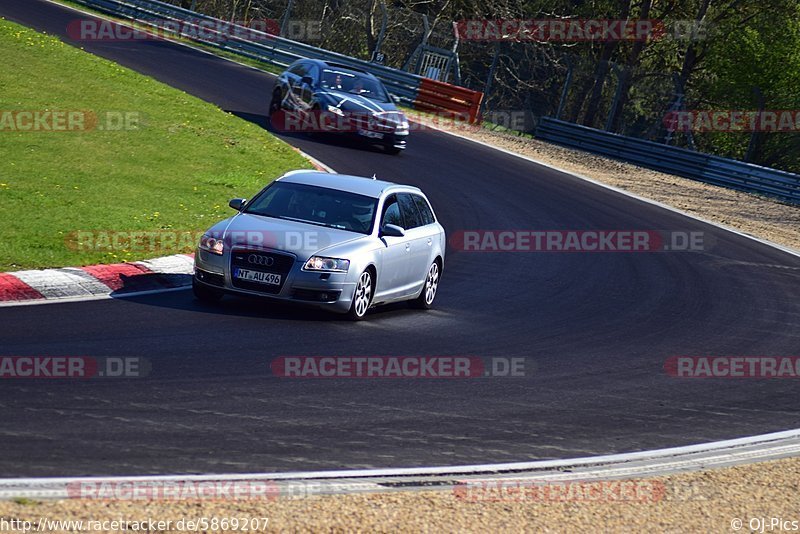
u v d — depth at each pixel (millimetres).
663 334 47656
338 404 29688
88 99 76750
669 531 22438
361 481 23312
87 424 24859
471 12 188625
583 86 138750
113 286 41406
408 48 171625
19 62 81688
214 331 36375
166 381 29406
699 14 172500
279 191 44438
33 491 20141
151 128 73188
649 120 128000
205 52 128625
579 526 22000
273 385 30641
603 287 58156
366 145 93062
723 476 27219
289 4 155000
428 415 29875
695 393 37188
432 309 47875
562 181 93812
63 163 59781
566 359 40031
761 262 72125
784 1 170375
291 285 40000
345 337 38469
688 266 67562
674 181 107312
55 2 139000
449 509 22047
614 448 28938
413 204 47625
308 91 89125
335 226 42875
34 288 38469
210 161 68812
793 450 31000
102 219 50781
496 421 30203
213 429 25812
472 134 113438
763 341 48531
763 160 152625
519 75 164375
